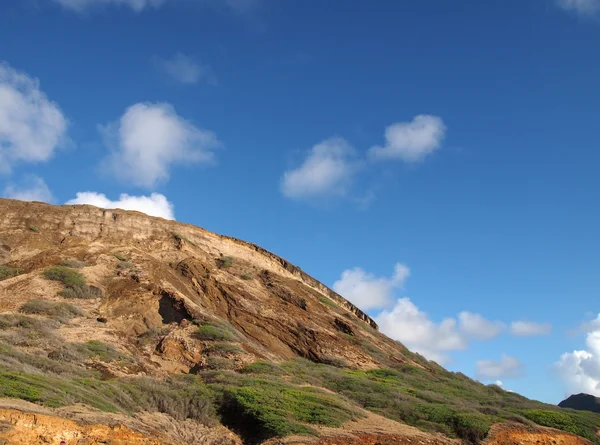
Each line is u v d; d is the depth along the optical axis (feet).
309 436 74.18
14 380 64.75
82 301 122.83
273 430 74.33
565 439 98.43
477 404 113.29
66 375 78.38
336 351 136.77
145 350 109.40
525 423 100.32
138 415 71.56
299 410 81.51
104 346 100.73
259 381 93.30
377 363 138.92
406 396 104.63
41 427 57.11
